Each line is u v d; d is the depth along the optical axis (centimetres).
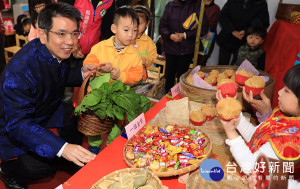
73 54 267
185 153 123
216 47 454
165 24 353
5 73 149
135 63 207
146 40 269
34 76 156
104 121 159
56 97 184
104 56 207
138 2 291
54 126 196
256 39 318
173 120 156
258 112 157
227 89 144
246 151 105
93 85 186
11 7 459
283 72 301
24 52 156
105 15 273
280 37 340
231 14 387
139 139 137
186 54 356
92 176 125
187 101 160
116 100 157
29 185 215
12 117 147
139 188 104
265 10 374
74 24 147
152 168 117
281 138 94
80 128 164
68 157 140
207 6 411
